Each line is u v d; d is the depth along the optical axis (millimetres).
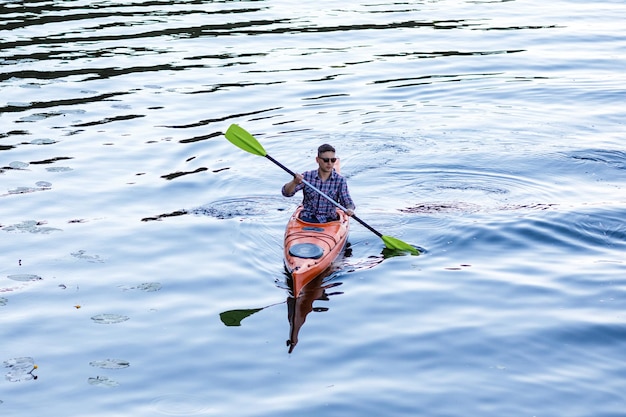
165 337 7539
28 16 20484
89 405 6535
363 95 14930
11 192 10727
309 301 8188
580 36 19094
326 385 6793
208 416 6387
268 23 20281
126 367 7066
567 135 12836
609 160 11789
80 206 10391
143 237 9578
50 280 8555
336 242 9156
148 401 6586
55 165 11648
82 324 7742
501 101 14547
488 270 8742
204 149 12391
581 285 8367
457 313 7887
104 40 18328
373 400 6574
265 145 12508
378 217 10094
